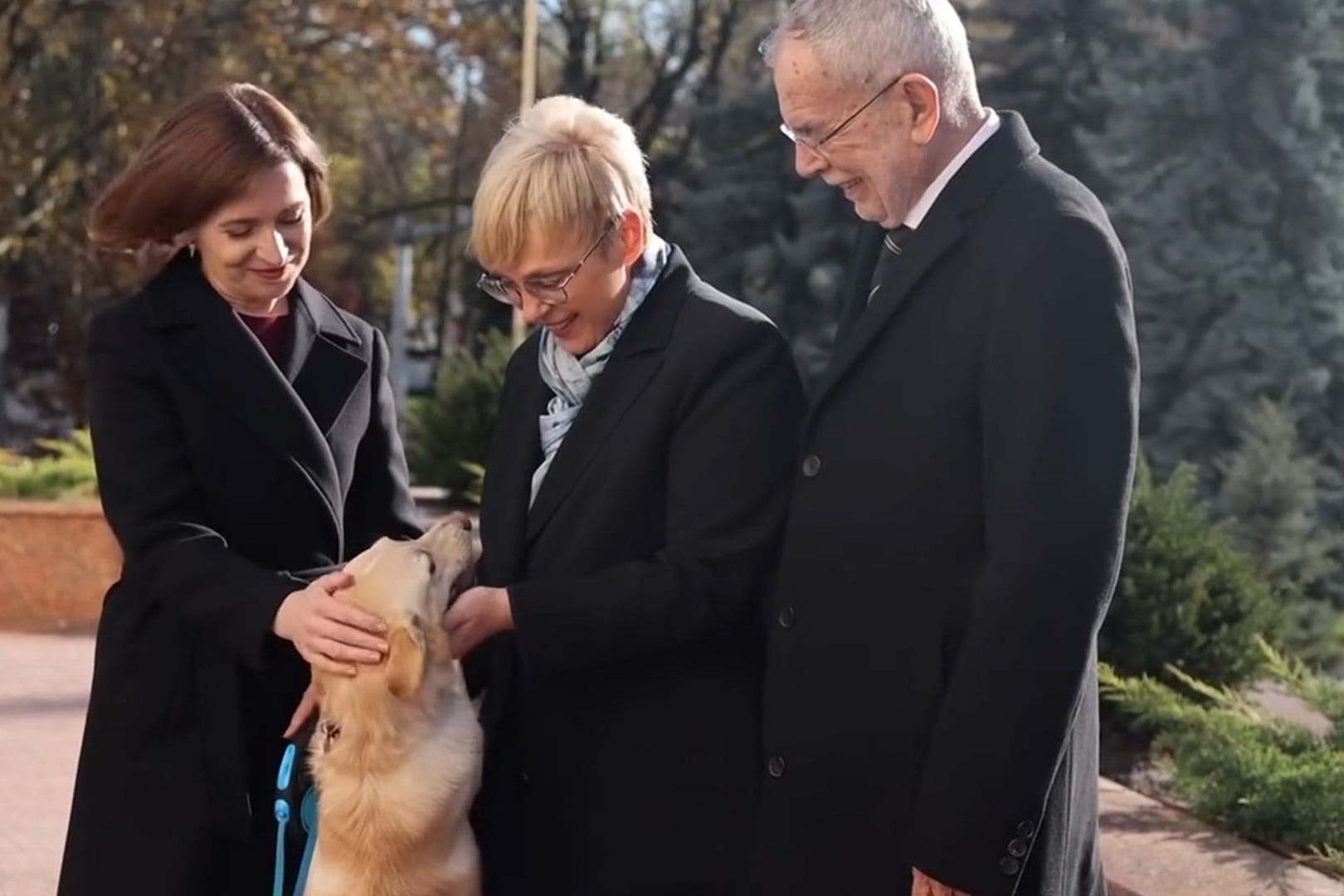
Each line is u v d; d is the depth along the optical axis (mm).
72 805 3406
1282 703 7820
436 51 25031
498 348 17656
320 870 3242
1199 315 14938
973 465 2695
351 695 3203
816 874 2873
